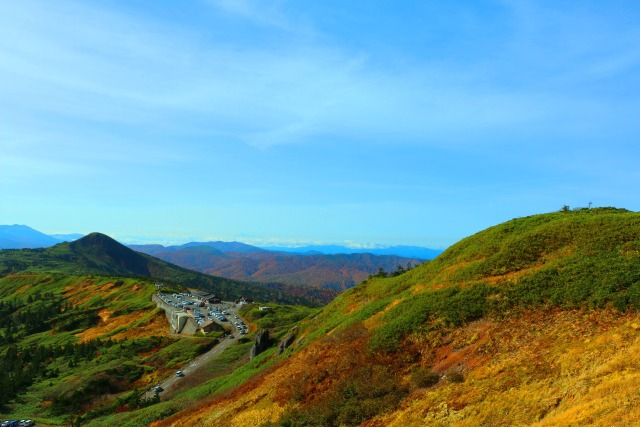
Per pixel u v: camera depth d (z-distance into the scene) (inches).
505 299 1167.6
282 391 1312.7
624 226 1327.5
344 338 1454.2
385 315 1460.4
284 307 6520.7
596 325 900.6
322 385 1200.2
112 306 7559.1
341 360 1274.6
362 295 2349.9
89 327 6643.7
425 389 959.0
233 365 3432.6
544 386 764.6
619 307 915.4
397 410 919.7
